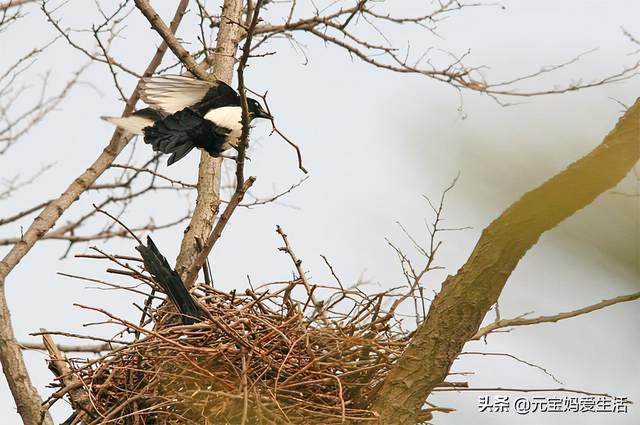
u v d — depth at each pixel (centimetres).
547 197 343
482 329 880
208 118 1069
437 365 839
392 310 1008
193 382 961
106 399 998
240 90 985
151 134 1058
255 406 917
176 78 1145
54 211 1389
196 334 998
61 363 1076
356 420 897
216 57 1467
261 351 951
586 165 343
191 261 1255
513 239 730
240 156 1030
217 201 1331
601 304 283
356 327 1033
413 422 859
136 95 1504
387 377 877
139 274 1103
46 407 1009
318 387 975
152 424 972
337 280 1036
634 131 433
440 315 829
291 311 1056
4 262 1301
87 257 1093
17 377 1116
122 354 965
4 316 1155
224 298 1127
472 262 799
